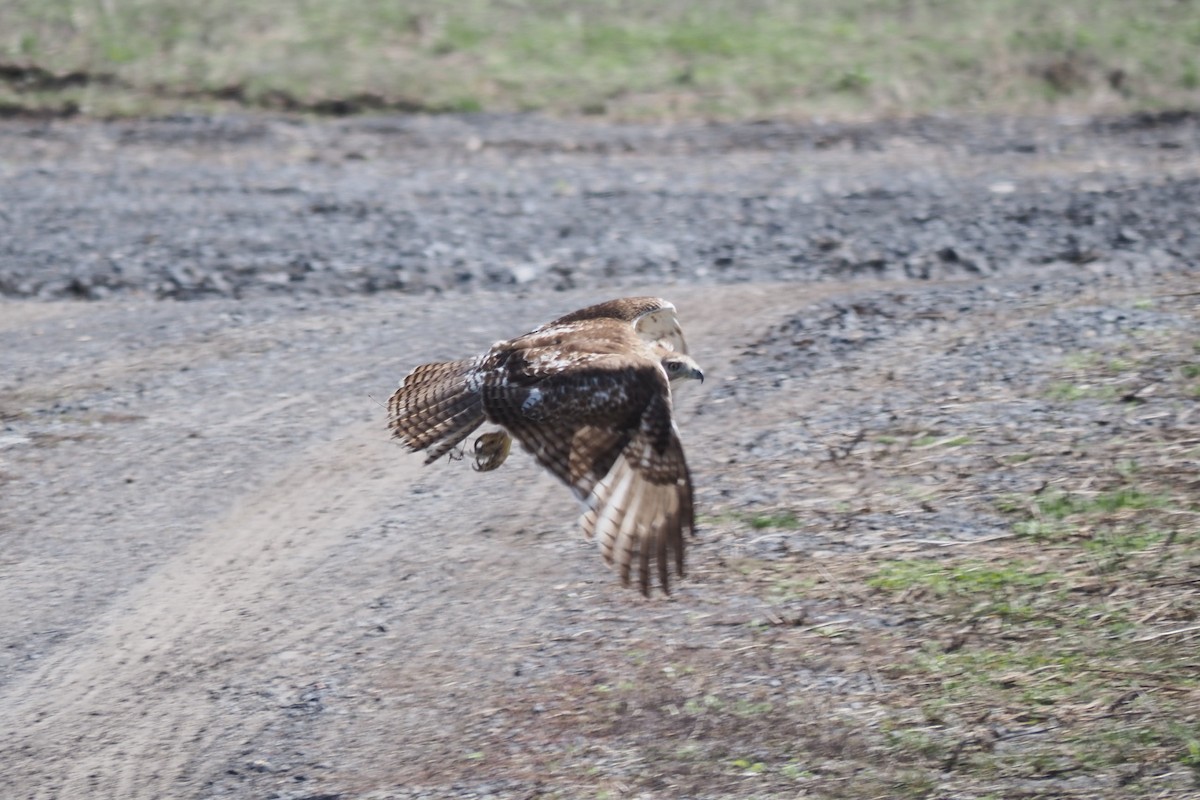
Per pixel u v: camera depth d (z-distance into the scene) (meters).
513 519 16.08
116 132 36.09
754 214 29.44
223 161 33.94
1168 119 37.41
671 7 45.72
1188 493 15.07
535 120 37.91
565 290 24.92
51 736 12.48
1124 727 11.36
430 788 11.34
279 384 20.38
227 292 24.97
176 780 11.77
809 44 42.47
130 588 14.92
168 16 42.28
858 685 12.32
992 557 14.19
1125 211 28.45
